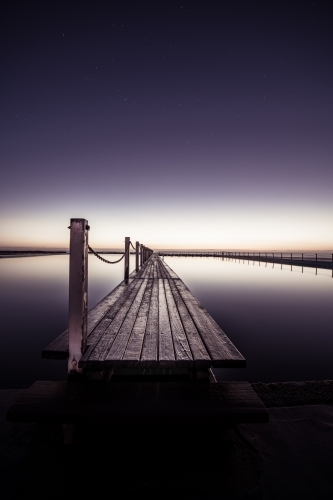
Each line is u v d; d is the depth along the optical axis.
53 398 1.60
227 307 7.90
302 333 5.54
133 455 1.59
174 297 4.18
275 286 11.89
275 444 1.71
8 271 19.02
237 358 1.84
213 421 1.49
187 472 1.48
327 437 1.79
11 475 1.46
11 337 5.41
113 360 1.81
